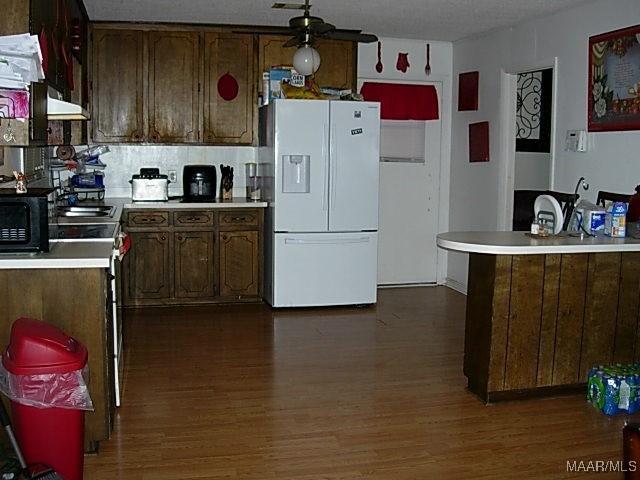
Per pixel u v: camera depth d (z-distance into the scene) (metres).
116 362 3.47
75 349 2.62
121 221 4.92
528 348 3.67
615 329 3.80
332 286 5.80
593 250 3.63
